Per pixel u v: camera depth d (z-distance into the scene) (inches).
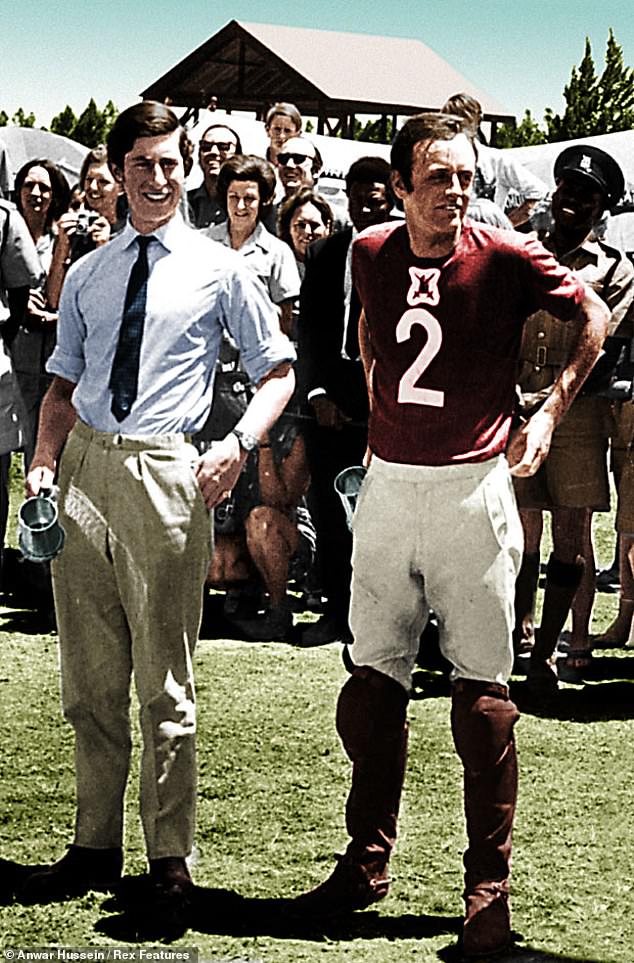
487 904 210.5
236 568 399.9
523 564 367.6
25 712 319.9
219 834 253.0
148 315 217.0
